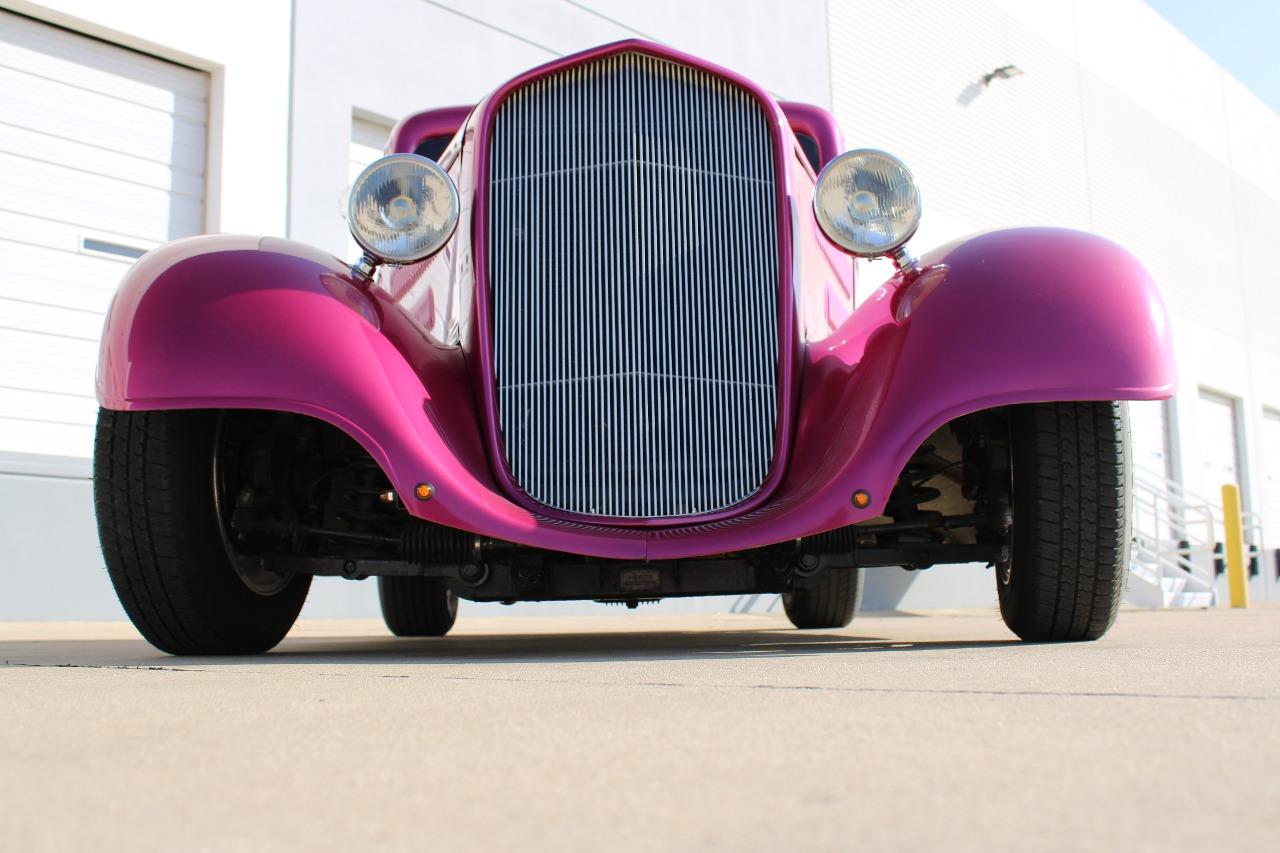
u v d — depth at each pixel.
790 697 1.00
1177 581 9.35
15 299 4.76
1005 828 0.47
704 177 2.12
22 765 0.68
